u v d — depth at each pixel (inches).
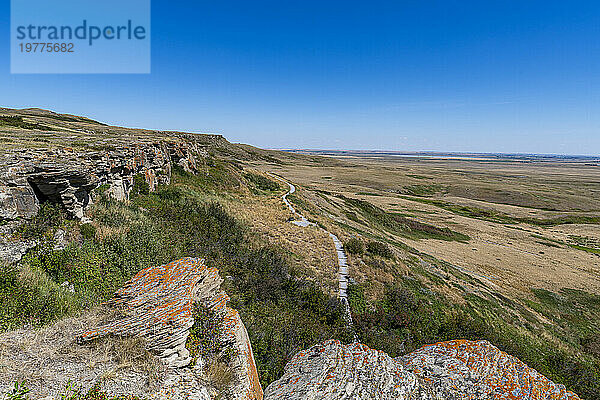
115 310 327.0
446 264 1446.9
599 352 950.4
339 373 365.1
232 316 381.7
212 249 730.8
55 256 417.1
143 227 620.4
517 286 1381.6
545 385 409.1
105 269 463.2
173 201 934.4
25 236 402.9
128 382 243.0
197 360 302.0
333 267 969.5
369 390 351.3
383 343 640.4
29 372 234.1
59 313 329.7
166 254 585.9
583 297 1355.8
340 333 628.1
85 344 273.9
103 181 667.4
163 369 268.2
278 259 868.0
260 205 1471.5
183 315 315.3
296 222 1342.3
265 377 399.5
